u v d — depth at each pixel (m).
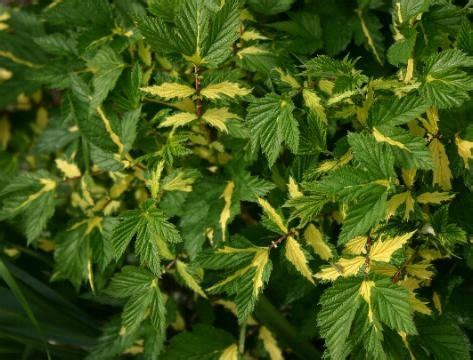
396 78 0.61
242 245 0.62
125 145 0.65
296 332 0.74
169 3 0.61
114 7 0.71
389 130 0.56
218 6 0.61
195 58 0.60
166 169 0.69
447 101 0.55
